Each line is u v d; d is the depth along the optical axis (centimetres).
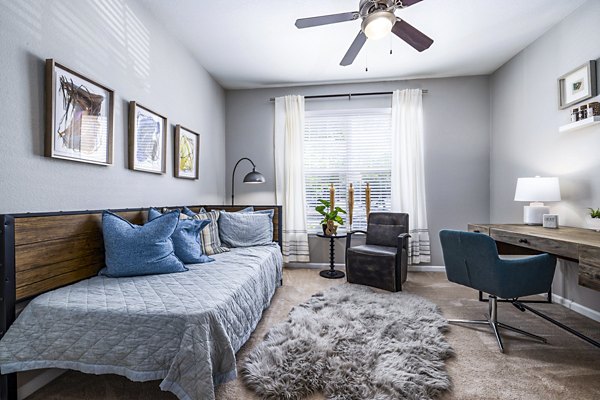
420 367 152
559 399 134
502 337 192
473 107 367
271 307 246
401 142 367
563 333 198
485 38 280
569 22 244
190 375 113
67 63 159
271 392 136
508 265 174
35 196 142
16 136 133
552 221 240
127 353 120
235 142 408
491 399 133
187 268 196
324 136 395
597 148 221
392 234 327
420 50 218
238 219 289
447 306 248
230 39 280
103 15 185
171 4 228
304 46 293
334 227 350
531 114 291
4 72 128
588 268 151
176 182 279
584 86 229
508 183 328
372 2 178
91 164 177
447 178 371
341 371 149
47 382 145
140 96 223
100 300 134
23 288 132
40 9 144
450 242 201
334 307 236
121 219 183
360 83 386
